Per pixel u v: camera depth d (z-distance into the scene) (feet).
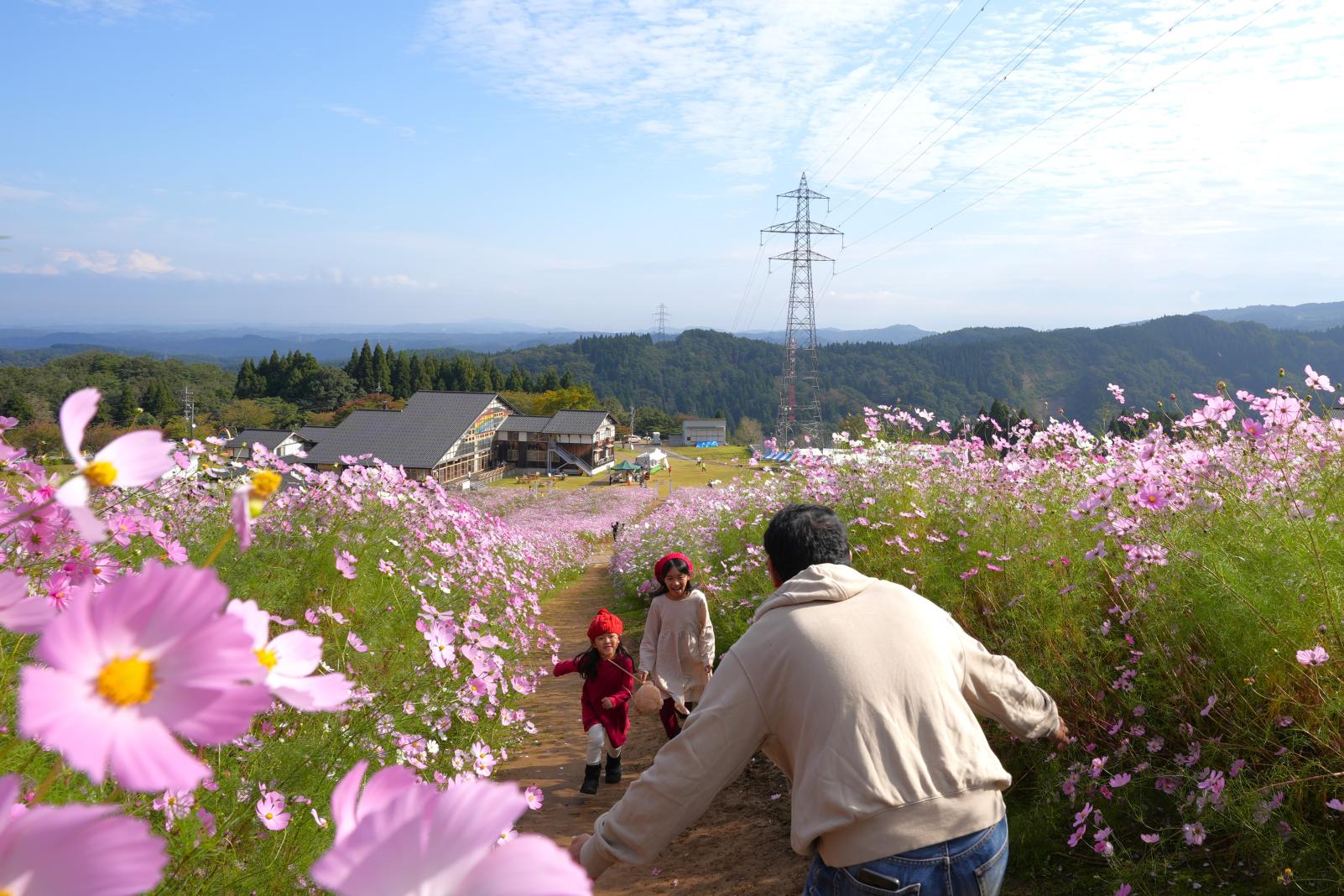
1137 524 10.67
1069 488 14.61
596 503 147.74
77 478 2.13
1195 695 9.68
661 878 12.09
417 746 10.86
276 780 7.80
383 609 15.16
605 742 18.35
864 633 5.92
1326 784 8.09
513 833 11.07
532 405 357.82
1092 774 9.55
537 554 48.65
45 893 1.17
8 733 4.92
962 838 5.49
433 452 203.72
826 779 5.51
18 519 2.38
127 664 1.41
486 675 13.03
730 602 22.35
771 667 5.90
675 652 16.46
